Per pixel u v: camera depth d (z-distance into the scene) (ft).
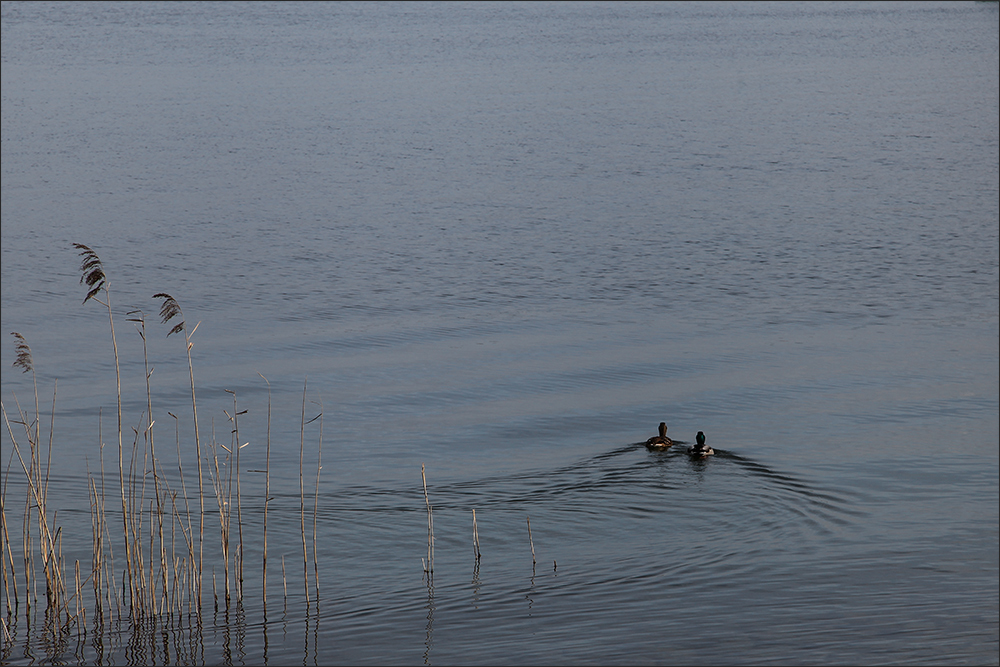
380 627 57.67
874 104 365.61
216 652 54.60
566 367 122.62
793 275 168.25
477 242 188.03
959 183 241.76
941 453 92.84
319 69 444.96
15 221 196.85
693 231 198.39
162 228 194.39
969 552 69.92
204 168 252.21
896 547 70.64
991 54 504.43
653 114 344.49
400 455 91.81
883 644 56.24
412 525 73.51
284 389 113.19
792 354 128.36
